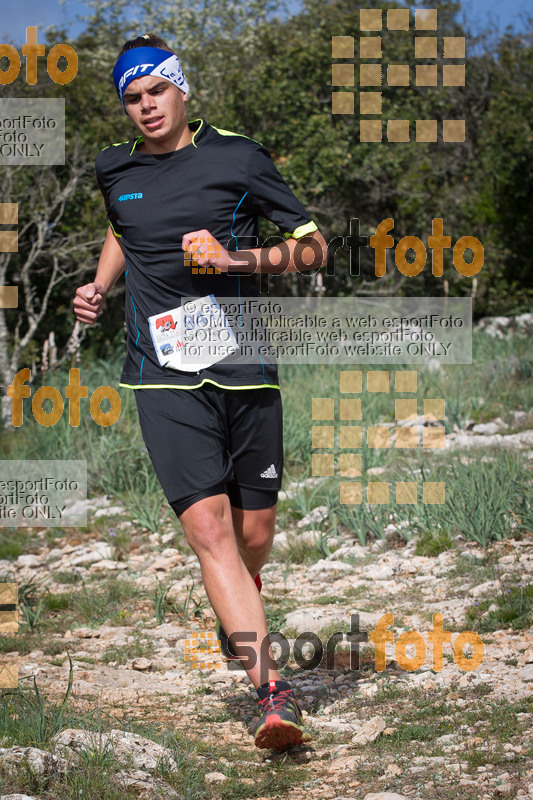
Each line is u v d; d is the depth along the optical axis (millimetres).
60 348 19344
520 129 23953
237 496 4715
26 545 9398
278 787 3793
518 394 13586
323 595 6902
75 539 9453
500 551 7410
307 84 20562
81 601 7164
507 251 23703
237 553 4270
